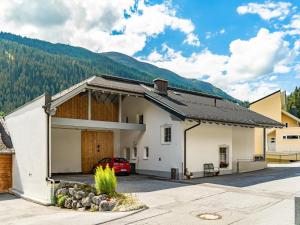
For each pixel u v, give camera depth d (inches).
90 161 923.4
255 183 683.4
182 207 471.5
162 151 830.5
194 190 606.2
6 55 5147.6
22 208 579.5
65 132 888.3
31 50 5634.8
